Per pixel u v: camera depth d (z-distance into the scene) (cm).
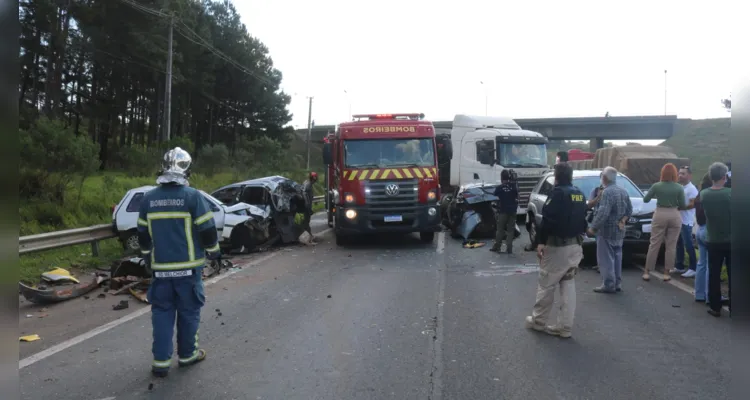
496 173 1878
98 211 1599
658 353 565
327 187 1864
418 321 697
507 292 856
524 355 564
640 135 5788
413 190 1324
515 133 1920
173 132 5072
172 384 500
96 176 2173
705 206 695
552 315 720
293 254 1299
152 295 524
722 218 680
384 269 1075
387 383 494
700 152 7250
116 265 981
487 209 1481
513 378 502
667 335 626
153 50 3703
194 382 504
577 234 620
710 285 704
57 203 1488
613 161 2039
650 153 1994
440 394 468
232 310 770
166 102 2838
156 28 3747
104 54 3700
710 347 582
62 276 947
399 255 1252
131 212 1223
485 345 598
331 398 463
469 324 681
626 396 460
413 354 571
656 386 480
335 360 557
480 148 1912
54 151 1583
